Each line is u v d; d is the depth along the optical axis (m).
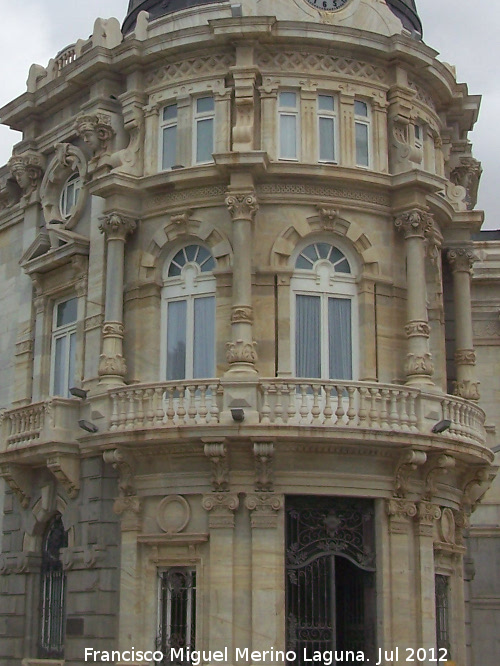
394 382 29.95
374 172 30.50
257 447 27.22
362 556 28.55
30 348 34.44
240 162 29.09
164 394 28.50
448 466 29.16
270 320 29.34
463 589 31.62
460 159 35.78
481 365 40.50
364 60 31.55
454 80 34.31
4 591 33.09
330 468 28.08
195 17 32.31
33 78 35.62
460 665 30.73
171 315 30.50
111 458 28.53
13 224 36.97
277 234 29.83
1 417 33.28
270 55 31.03
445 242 33.50
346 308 30.27
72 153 33.66
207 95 31.25
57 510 31.36
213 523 27.77
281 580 27.42
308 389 28.36
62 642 30.80
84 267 32.38
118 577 28.81
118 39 33.22
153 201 30.88
